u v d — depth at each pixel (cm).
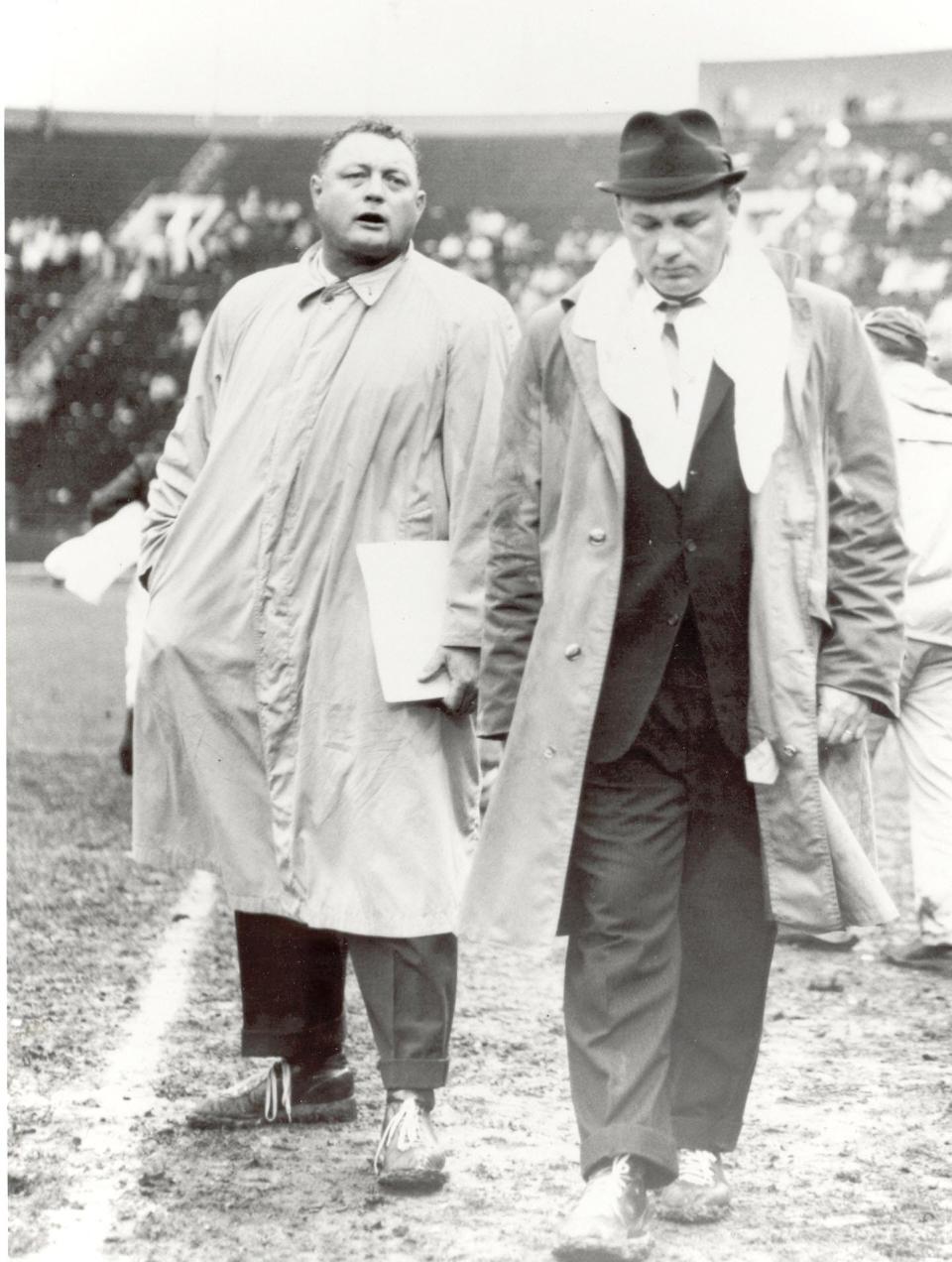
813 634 324
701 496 321
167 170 2308
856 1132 407
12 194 2266
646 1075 324
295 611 379
